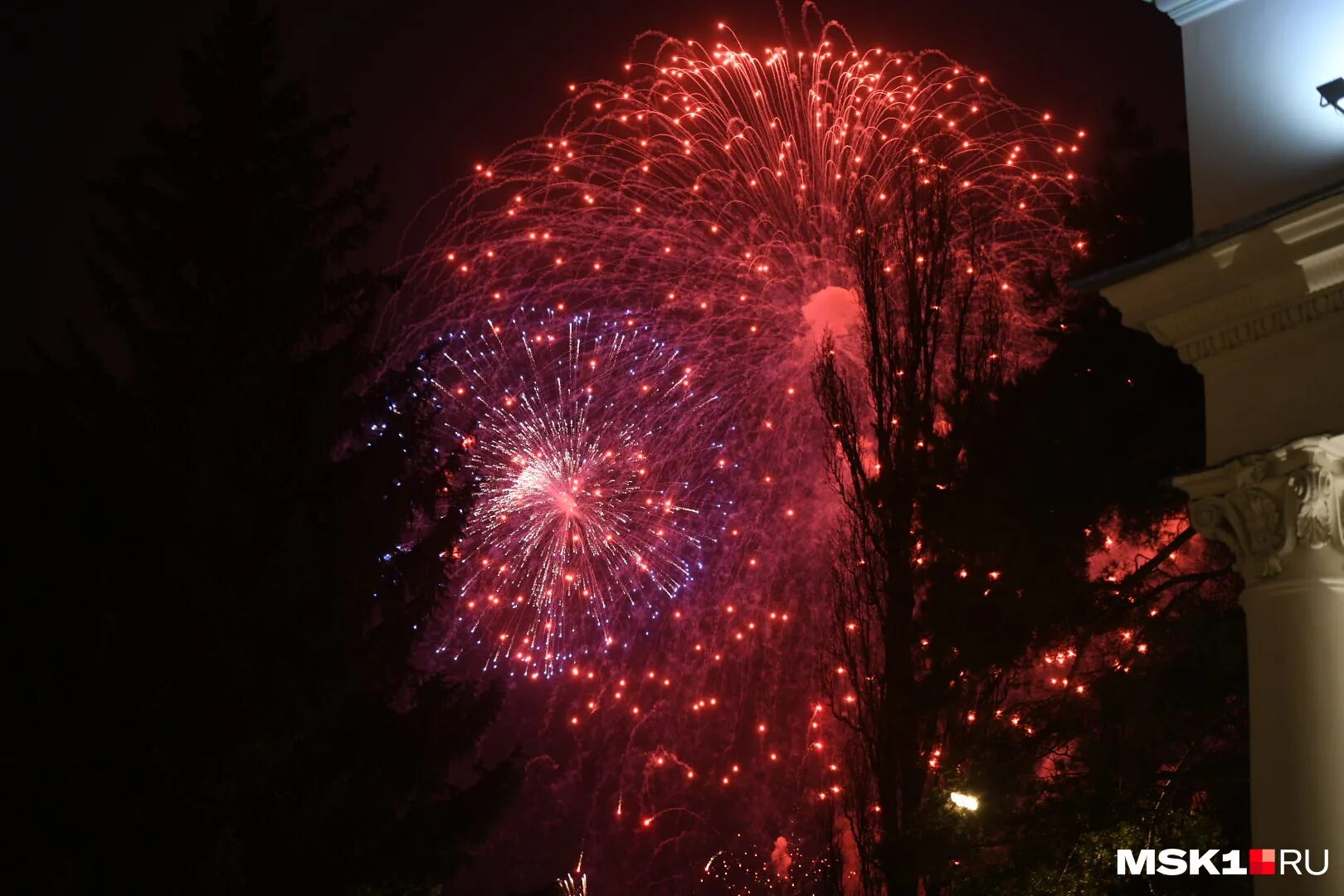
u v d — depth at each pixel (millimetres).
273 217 14953
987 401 12719
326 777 13711
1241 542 7289
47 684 12109
